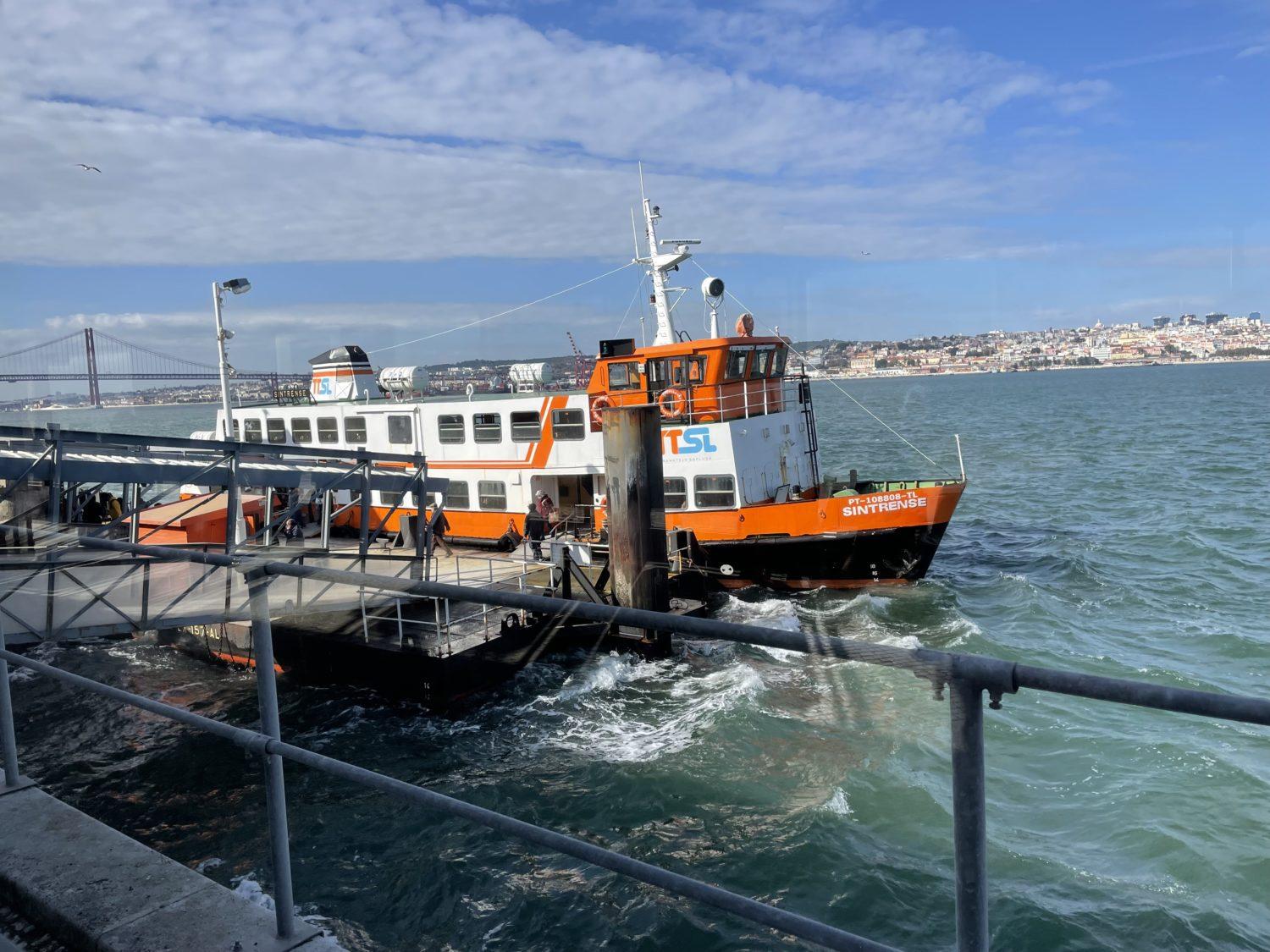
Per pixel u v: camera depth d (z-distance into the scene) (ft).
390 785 7.34
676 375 53.21
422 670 34.50
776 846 19.27
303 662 37.11
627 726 31.01
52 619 25.44
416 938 18.47
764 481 54.39
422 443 59.67
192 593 28.91
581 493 57.52
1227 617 37.65
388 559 39.73
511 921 18.98
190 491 42.09
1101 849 18.51
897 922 16.63
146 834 23.24
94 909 9.66
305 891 20.22
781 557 50.90
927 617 40.37
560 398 55.47
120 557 18.44
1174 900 17.07
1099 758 22.13
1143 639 35.27
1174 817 19.36
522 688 36.35
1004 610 40.63
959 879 5.03
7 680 12.70
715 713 29.07
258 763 27.25
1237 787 20.38
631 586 40.93
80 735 29.53
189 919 9.41
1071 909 16.79
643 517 40.91
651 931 18.01
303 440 64.08
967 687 4.69
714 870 19.56
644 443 40.96
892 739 20.15
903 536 47.78
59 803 12.15
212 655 37.09
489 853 21.54
